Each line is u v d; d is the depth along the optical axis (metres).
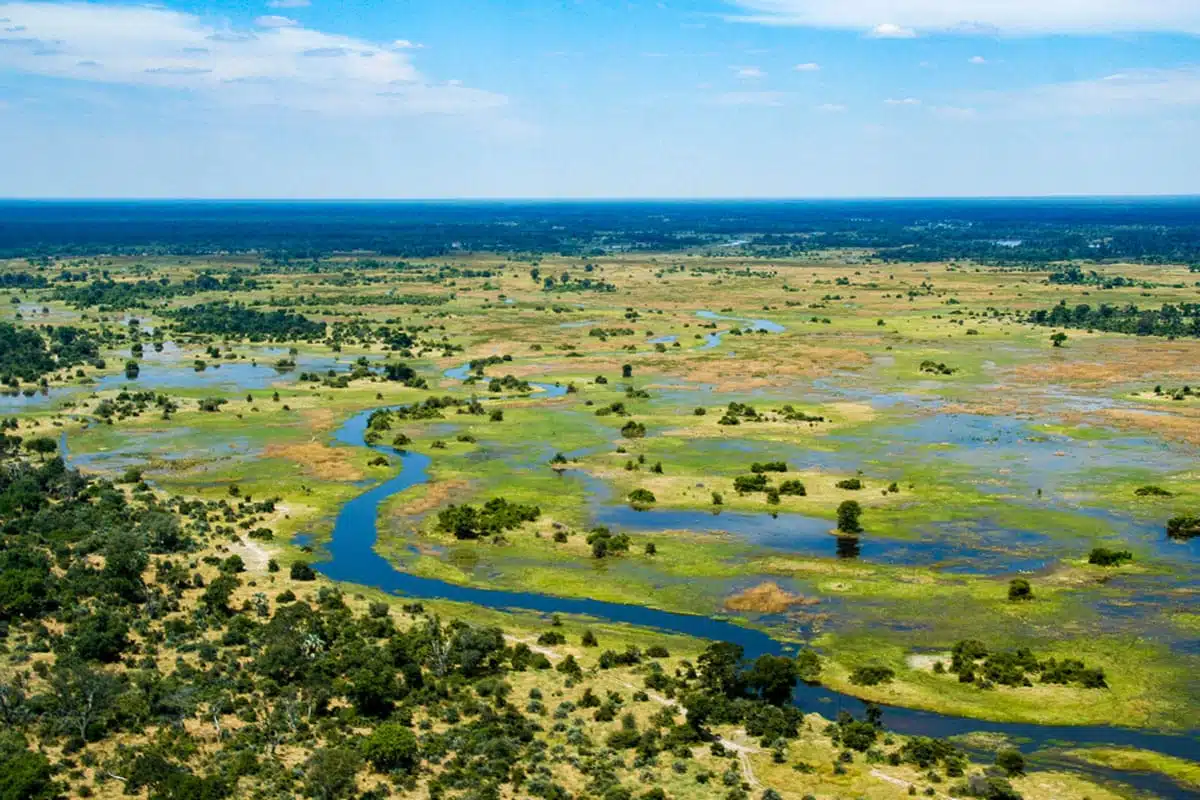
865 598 101.44
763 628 95.56
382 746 70.56
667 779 69.75
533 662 86.94
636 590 104.38
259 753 71.81
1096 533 118.50
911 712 80.62
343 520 125.94
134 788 66.81
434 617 95.88
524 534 119.81
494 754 72.31
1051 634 93.06
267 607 96.75
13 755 69.38
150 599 95.94
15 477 132.75
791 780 70.31
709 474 142.50
